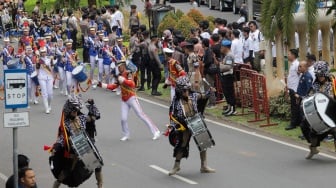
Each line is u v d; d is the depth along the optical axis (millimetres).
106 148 21031
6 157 20609
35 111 26688
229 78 23984
